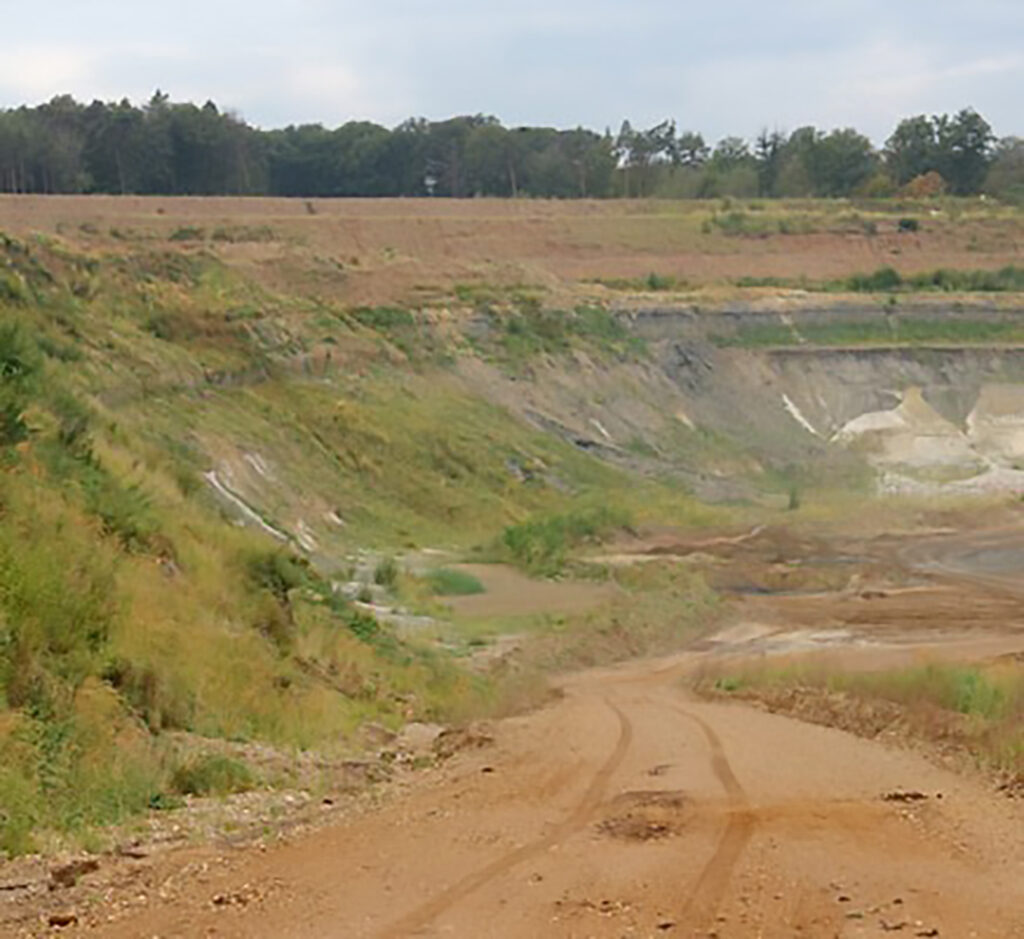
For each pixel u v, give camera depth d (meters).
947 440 92.44
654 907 8.45
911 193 151.88
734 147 174.00
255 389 60.16
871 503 73.69
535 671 32.91
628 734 18.42
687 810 11.80
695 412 86.31
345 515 54.06
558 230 108.19
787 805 11.98
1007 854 9.90
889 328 100.81
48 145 121.06
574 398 80.50
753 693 25.67
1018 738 15.20
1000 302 104.56
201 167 135.88
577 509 62.03
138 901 8.91
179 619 18.22
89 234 85.25
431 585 44.50
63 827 10.80
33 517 16.61
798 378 93.88
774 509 71.38
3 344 24.50
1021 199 148.50
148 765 12.91
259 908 8.69
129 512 20.78
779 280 108.56
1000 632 42.16
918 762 15.10
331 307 76.00
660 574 49.91
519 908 8.52
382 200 108.75
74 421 24.56
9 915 8.59
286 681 18.95
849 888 8.87
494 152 155.12
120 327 53.38
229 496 44.38
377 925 8.22
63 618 14.15
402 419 66.12
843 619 45.09
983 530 68.62
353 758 16.08
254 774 13.92
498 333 82.69
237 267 78.06
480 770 15.18
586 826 11.25
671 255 108.81
